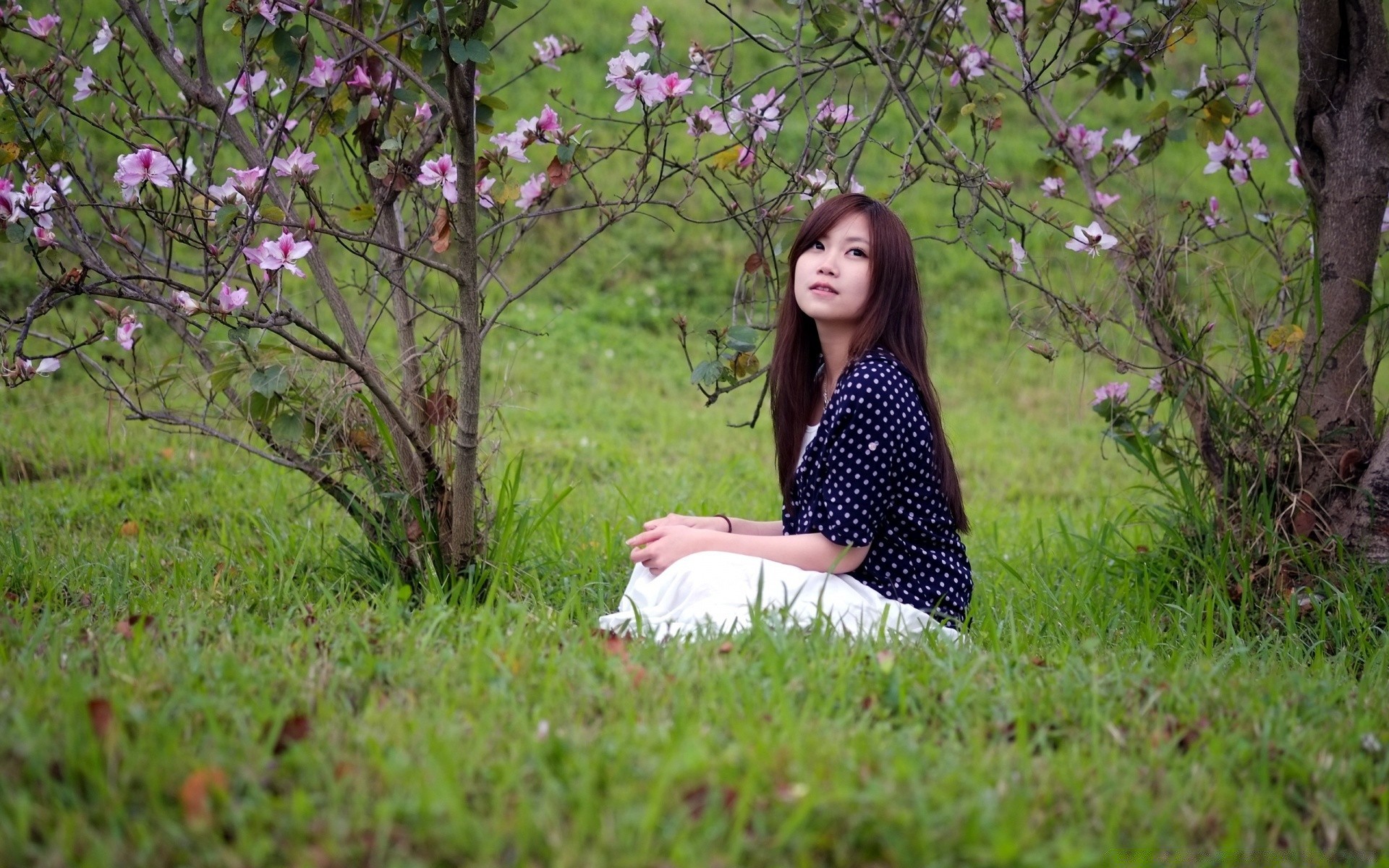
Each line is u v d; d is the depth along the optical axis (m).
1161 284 3.42
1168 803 1.88
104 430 5.13
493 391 6.37
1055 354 3.41
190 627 2.46
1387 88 3.32
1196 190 8.66
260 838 1.64
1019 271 3.36
